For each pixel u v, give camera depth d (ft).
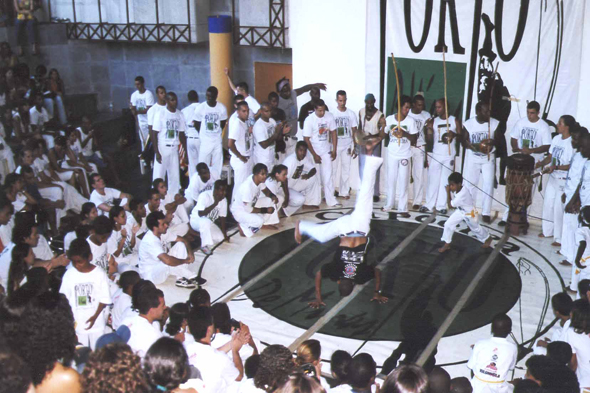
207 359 14.56
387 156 33.58
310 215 32.60
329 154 33.35
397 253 27.66
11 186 24.85
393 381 10.57
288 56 42.80
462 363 19.83
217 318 17.58
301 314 22.79
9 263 20.51
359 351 20.40
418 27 32.04
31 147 28.78
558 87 29.32
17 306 12.00
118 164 40.11
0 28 41.50
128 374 8.64
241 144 31.73
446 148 31.35
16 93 35.86
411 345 20.75
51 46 44.27
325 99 35.47
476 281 25.04
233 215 29.73
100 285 18.01
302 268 26.50
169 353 10.50
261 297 24.08
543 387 14.14
